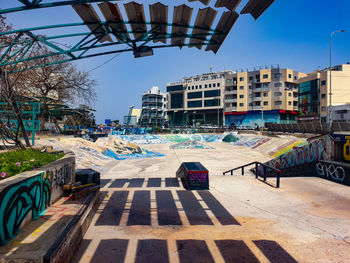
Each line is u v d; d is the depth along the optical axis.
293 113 56.44
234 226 4.00
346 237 3.48
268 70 56.06
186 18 4.26
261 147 26.91
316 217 4.36
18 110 5.13
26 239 2.50
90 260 2.82
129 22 4.21
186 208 5.10
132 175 11.97
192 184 6.87
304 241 3.37
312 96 45.41
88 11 3.87
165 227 3.98
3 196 2.39
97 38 4.54
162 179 9.23
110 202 5.57
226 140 39.25
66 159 4.82
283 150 21.16
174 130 53.06
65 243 2.56
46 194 3.64
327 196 5.70
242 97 59.69
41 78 16.00
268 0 3.50
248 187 6.79
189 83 70.00
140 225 4.07
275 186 6.77
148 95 78.75
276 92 55.25
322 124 24.50
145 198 5.94
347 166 6.73
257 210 4.88
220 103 63.50
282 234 3.63
